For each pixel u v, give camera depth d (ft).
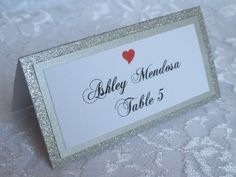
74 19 0.99
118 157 0.57
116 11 1.02
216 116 0.65
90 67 0.56
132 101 0.59
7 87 0.74
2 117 0.66
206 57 0.65
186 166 0.55
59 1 1.05
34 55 0.53
